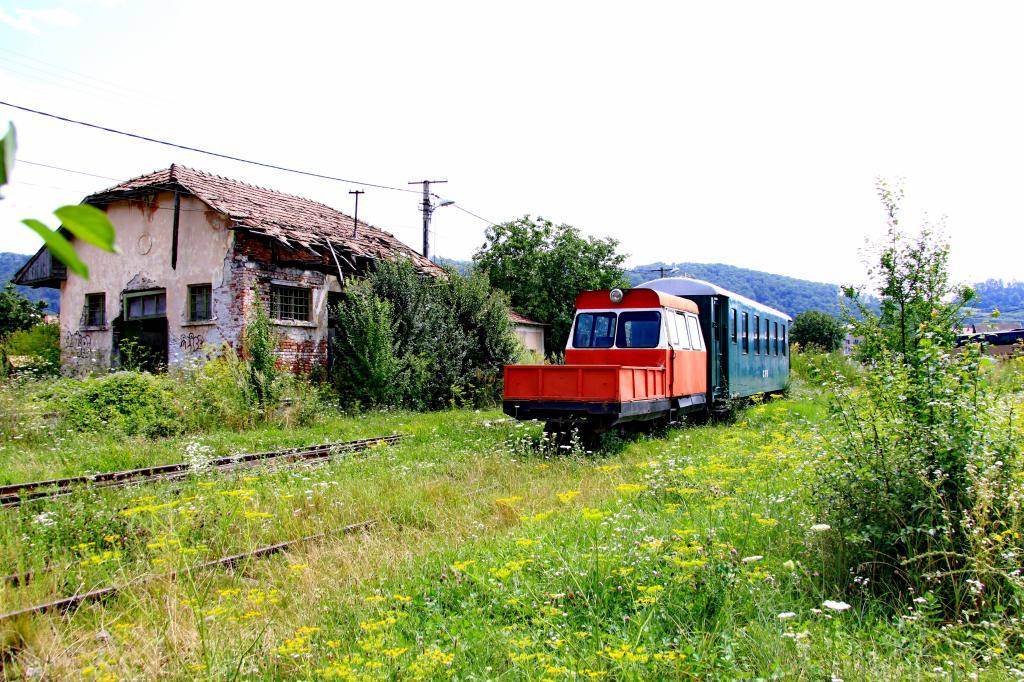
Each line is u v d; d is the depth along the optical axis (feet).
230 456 35.76
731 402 52.29
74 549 19.77
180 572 17.65
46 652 14.19
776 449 29.86
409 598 15.83
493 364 71.92
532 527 20.11
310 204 78.69
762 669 12.57
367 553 19.97
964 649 13.28
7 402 42.14
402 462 33.96
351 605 16.11
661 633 14.21
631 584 15.43
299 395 53.88
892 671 12.23
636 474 30.27
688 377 47.26
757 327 63.52
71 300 68.18
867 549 17.10
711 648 13.24
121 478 31.14
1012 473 16.40
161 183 59.57
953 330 19.56
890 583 16.39
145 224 62.69
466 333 72.18
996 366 18.66
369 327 59.82
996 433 17.11
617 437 39.70
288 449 38.58
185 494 25.79
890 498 17.19
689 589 15.65
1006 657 12.73
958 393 17.46
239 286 55.88
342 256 64.85
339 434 46.29
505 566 15.89
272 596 15.75
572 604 15.65
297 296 61.67
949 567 15.46
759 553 18.10
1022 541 15.51
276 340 57.67
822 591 15.94
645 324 43.88
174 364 58.59
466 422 50.80
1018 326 78.48
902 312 20.40
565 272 114.83
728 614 14.40
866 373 19.89
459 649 13.62
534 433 42.06
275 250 58.65
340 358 62.69
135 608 16.33
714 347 52.24
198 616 14.55
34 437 40.70
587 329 45.42
